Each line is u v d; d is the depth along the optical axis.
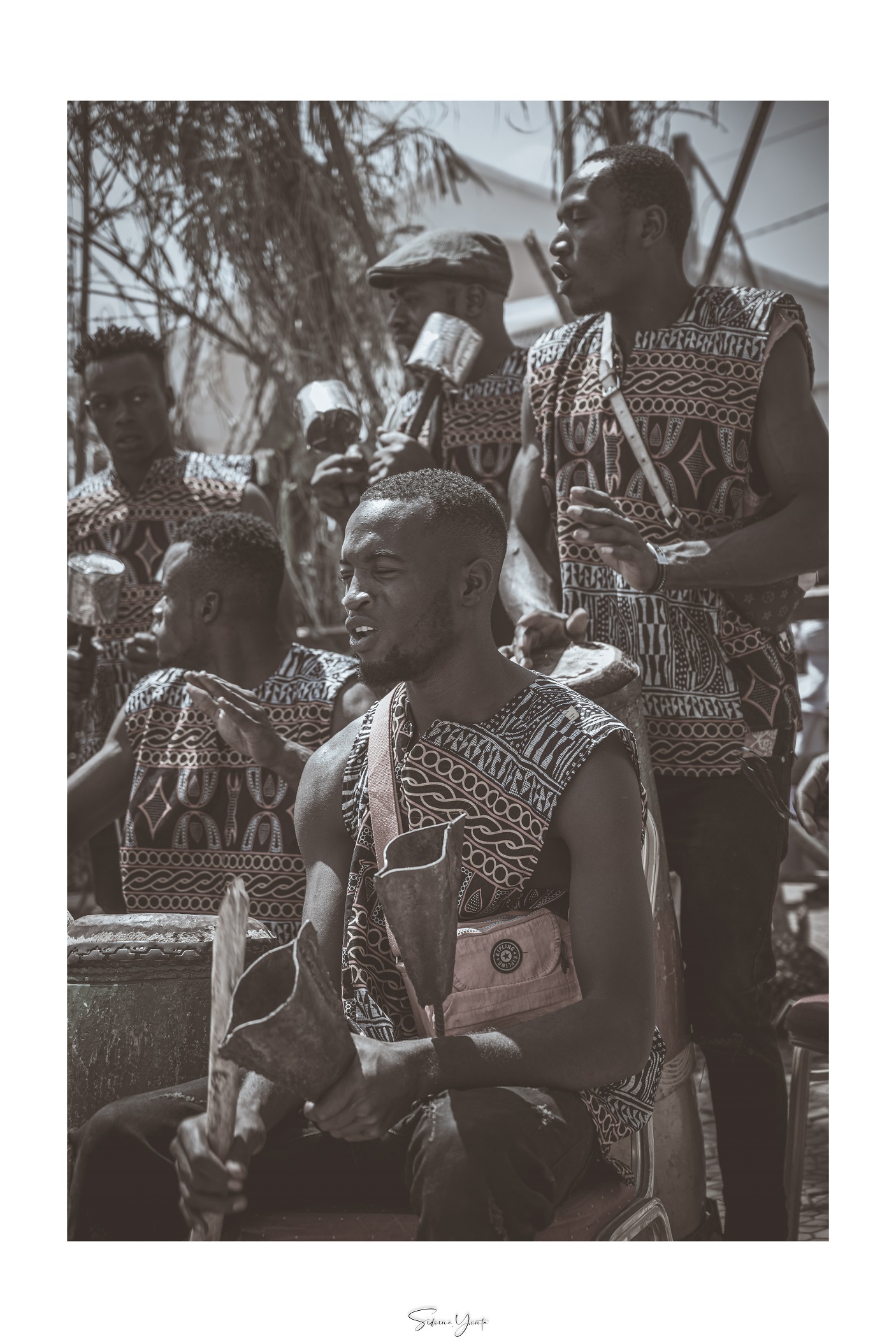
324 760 1.67
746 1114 2.19
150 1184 1.49
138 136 4.08
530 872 1.52
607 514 2.15
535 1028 1.42
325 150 4.18
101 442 4.10
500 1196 1.32
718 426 2.27
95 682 2.98
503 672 1.58
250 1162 1.50
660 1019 2.03
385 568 1.51
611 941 1.46
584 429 2.34
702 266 4.85
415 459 2.67
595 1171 1.60
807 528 2.21
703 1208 2.09
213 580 2.25
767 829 2.26
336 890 1.63
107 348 3.01
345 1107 1.31
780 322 2.26
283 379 4.21
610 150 2.37
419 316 3.02
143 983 1.79
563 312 4.33
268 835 2.16
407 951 1.35
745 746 2.26
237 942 1.35
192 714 2.25
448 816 1.53
